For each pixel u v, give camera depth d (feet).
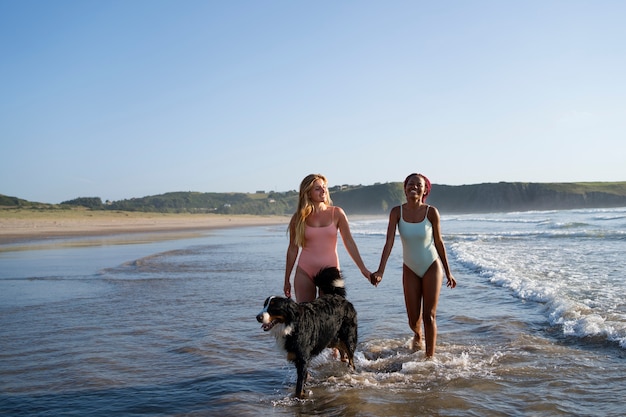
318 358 20.51
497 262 46.09
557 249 55.98
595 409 14.08
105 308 30.22
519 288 32.99
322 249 19.79
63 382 17.72
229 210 469.98
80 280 42.27
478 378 17.16
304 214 19.60
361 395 16.07
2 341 23.06
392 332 23.84
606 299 27.94
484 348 20.74
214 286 37.88
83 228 159.63
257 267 49.42
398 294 33.50
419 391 16.20
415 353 20.39
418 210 20.29
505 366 18.31
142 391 16.84
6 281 42.50
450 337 22.65
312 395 16.38
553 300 27.86
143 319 27.20
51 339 23.29
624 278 34.76
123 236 118.32
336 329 18.07
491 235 83.10
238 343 22.33
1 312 29.50
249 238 106.42
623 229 82.07
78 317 27.84
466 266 46.39
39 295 35.14
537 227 104.47
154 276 44.06
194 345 22.00
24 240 103.24
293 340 16.31
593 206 359.05
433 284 19.79
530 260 46.78
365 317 27.17
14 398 16.31
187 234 128.36
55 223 181.37
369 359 20.29
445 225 134.92
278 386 17.31
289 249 20.27
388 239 20.66
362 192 486.38
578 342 20.99
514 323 24.53
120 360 20.15
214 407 15.44
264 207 500.33
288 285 20.20
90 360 20.13
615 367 17.63
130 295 34.58
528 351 20.01
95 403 15.84
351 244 20.11
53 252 72.69
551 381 16.51
